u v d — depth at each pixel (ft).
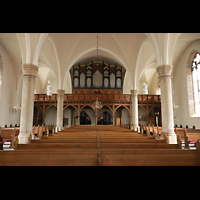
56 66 64.49
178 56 61.41
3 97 57.00
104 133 31.17
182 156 13.97
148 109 78.59
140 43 52.75
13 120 65.10
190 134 34.88
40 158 13.64
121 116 91.97
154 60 66.13
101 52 82.33
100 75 92.53
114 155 13.73
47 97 77.41
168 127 32.81
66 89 96.32
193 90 56.70
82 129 44.86
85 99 78.07
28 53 33.88
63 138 23.63
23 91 33.35
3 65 56.13
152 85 90.17
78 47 60.13
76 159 13.62
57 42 53.16
